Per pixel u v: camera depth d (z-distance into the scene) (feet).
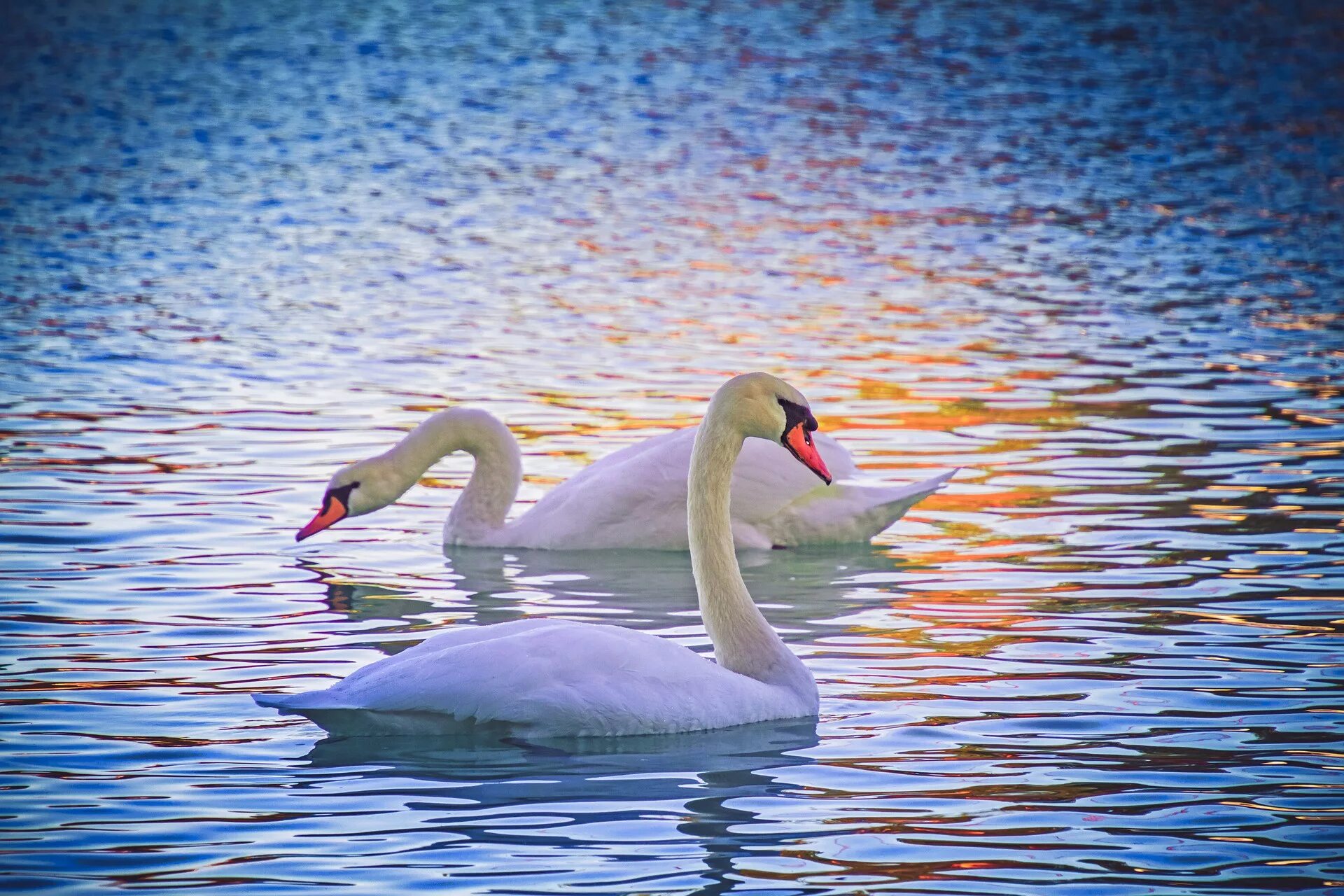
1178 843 26.22
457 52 201.05
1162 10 226.58
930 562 44.80
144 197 118.42
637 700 30.73
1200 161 137.08
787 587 43.21
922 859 25.62
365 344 74.33
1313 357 70.38
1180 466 53.26
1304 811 27.45
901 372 69.00
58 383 64.49
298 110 162.91
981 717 32.30
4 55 192.75
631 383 67.15
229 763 29.50
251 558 44.37
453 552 47.11
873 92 172.86
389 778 28.84
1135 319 80.28
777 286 90.58
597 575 44.86
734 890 24.39
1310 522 46.50
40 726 31.22
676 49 202.08
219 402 62.13
